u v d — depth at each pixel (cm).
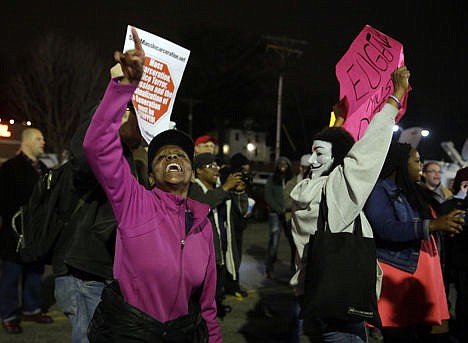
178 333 212
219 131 5622
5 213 503
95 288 287
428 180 652
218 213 543
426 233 298
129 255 211
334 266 265
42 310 586
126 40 266
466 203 383
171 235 218
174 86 300
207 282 240
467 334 378
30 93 2941
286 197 745
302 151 5428
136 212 213
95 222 284
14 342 478
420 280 329
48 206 300
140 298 212
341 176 280
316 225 287
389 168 334
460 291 380
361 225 284
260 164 4356
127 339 206
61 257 294
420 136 684
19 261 501
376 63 348
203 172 526
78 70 2903
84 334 285
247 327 547
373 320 266
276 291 723
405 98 325
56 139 2898
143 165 306
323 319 282
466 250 374
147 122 289
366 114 351
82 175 276
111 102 199
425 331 359
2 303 501
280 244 1237
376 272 273
